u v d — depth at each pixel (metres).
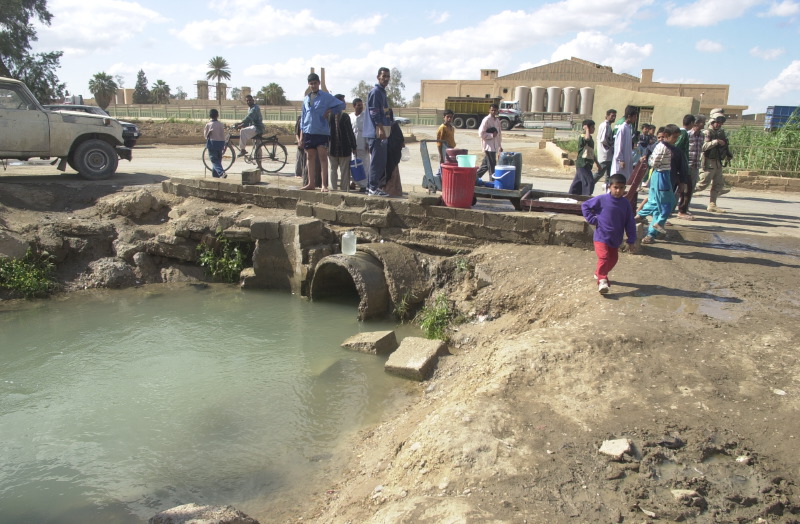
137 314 8.53
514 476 3.57
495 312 7.42
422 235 8.91
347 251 8.82
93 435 5.34
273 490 4.54
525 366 4.88
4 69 32.22
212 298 9.27
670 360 4.84
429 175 9.70
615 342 5.12
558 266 7.54
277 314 8.50
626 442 3.80
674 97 15.13
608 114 10.27
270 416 5.64
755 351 4.96
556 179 15.97
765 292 6.43
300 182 11.76
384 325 8.03
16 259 9.52
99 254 10.31
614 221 6.24
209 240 10.17
